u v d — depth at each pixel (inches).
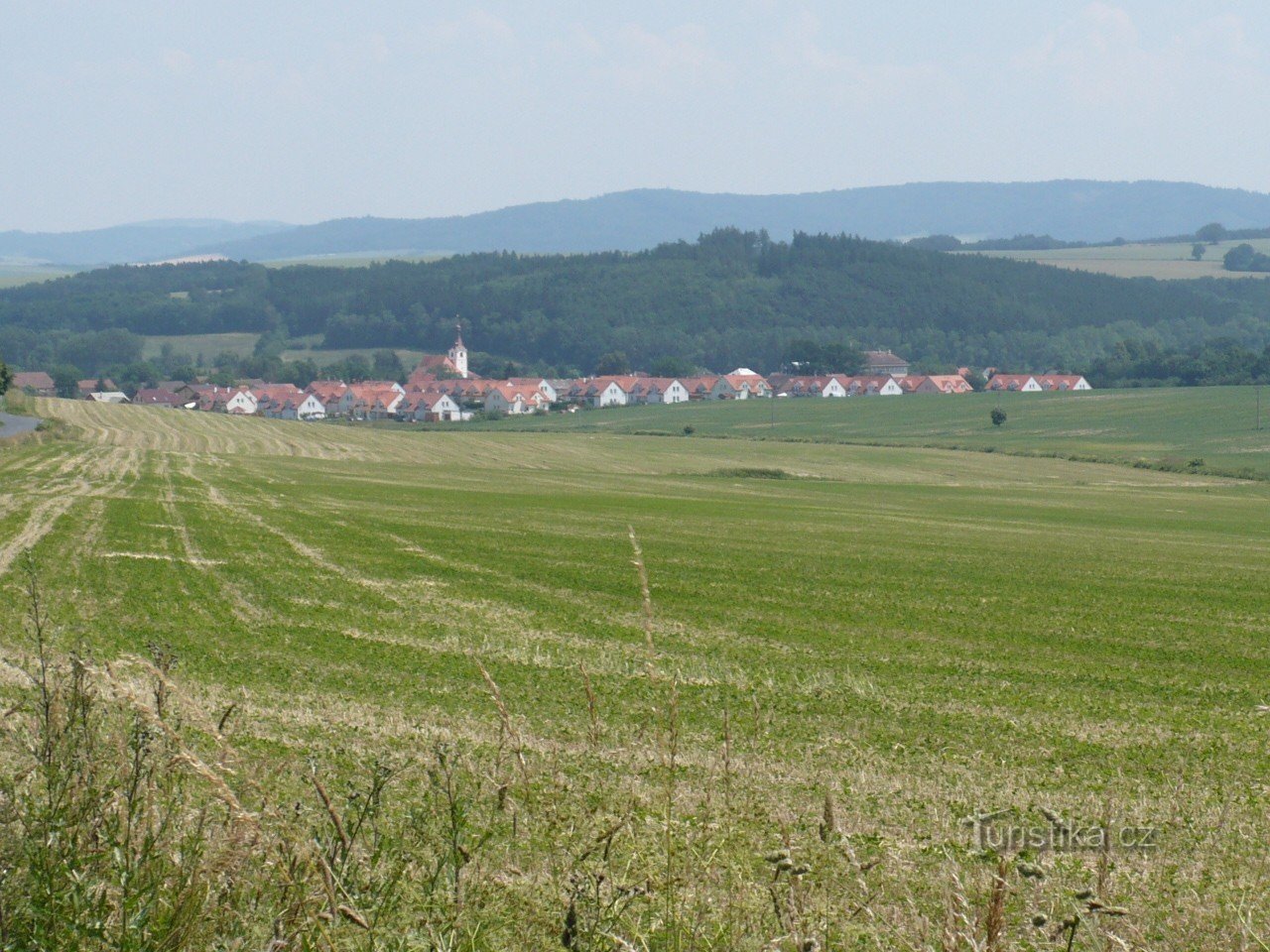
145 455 5172.2
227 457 5477.4
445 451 6663.4
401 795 711.7
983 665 1531.7
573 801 620.4
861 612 1968.5
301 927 385.7
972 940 423.5
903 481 5762.8
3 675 954.7
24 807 416.5
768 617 1879.9
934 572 2551.7
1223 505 4773.6
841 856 556.4
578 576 2271.2
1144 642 1770.4
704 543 2972.4
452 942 417.4
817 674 1408.7
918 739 1074.7
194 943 381.7
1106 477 6023.6
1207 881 608.7
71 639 1376.7
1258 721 1218.0
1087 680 1449.3
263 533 2778.1
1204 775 960.9
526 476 5378.9
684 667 1422.2
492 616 1779.0
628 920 446.6
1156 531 3772.1
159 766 430.3
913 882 562.9
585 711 1127.0
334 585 2031.3
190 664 1299.2
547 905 450.9
